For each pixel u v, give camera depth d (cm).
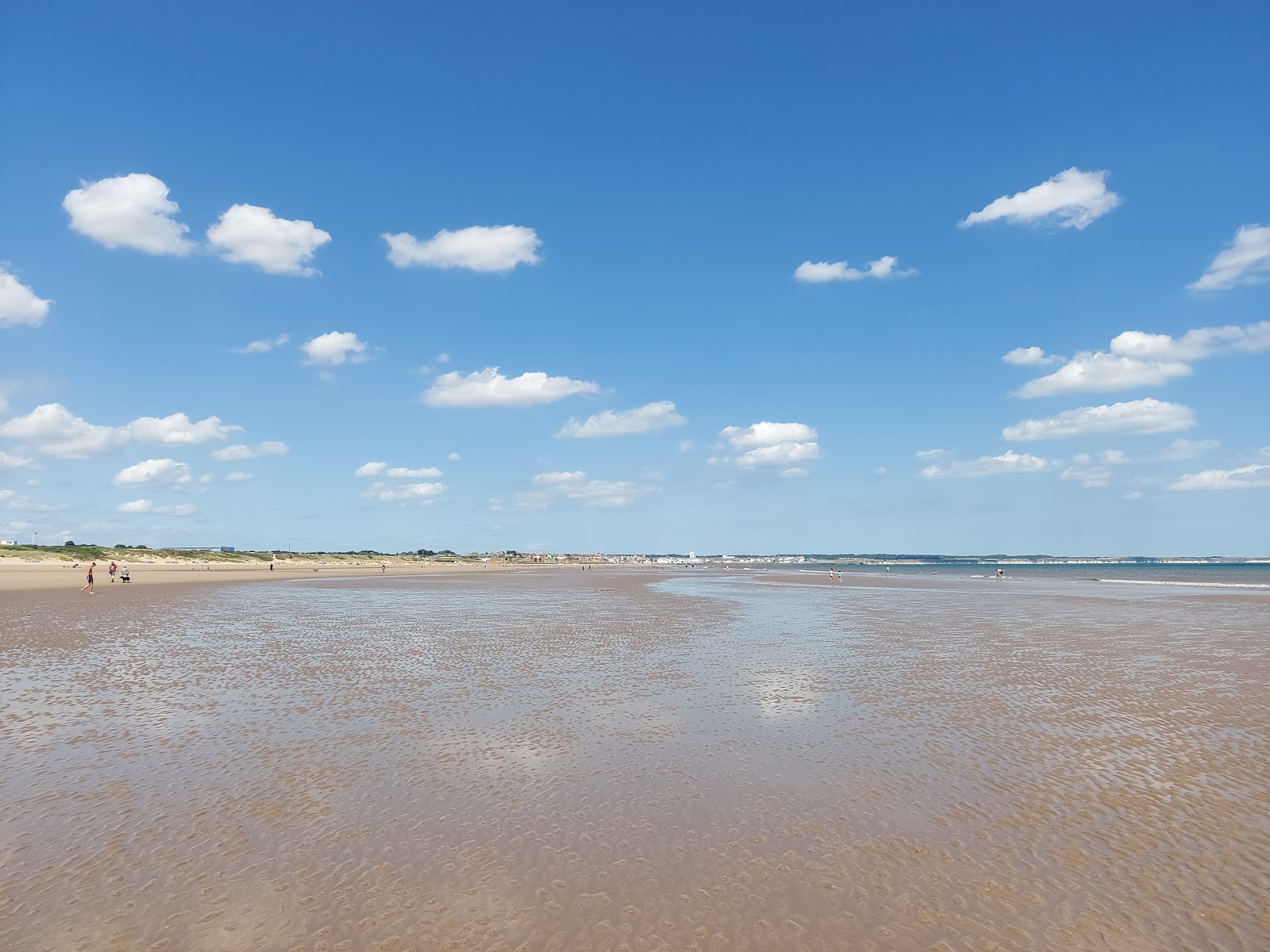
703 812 970
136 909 707
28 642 2517
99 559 11812
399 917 696
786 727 1420
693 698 1681
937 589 6725
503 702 1628
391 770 1139
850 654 2392
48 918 690
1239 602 4850
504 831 902
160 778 1095
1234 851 862
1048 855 848
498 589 6356
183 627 3041
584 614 3822
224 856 827
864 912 716
